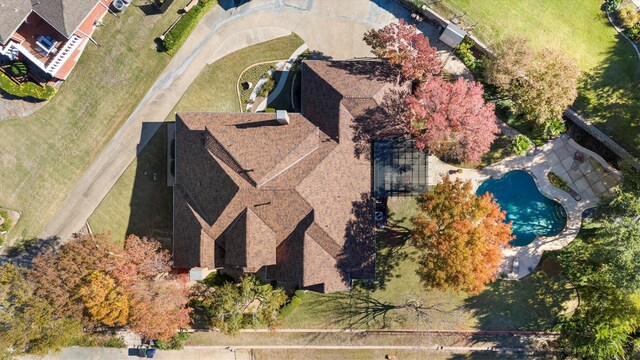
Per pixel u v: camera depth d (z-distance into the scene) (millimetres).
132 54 43688
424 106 36469
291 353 44000
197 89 43719
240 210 38656
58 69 41875
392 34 37438
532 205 42594
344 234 38625
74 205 44031
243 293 39656
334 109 38812
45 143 44031
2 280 38094
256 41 43344
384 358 43594
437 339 43188
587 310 39562
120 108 43906
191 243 39938
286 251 38875
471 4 41656
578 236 41875
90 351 44719
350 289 40375
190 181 40125
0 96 43938
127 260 38219
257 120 39812
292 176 37844
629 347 38906
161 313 37688
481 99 35938
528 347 42844
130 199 43875
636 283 34844
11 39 40656
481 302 42781
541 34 41531
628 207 35938
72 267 37531
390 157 39656
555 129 40625
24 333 37594
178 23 42344
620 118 41000
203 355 44219
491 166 42156
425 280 36844
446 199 35719
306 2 42938
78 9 39688
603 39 41344
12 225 44031
